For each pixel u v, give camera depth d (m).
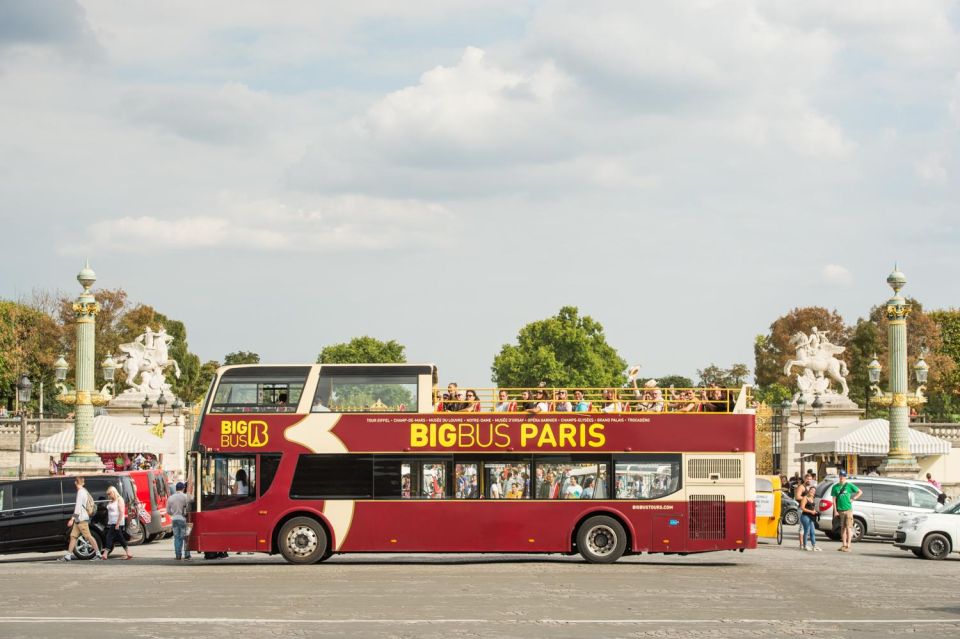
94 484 37.81
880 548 43.41
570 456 32.72
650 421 32.78
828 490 47.16
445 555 38.25
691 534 32.44
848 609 22.84
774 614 21.95
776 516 45.66
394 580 28.09
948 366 110.56
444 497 32.50
